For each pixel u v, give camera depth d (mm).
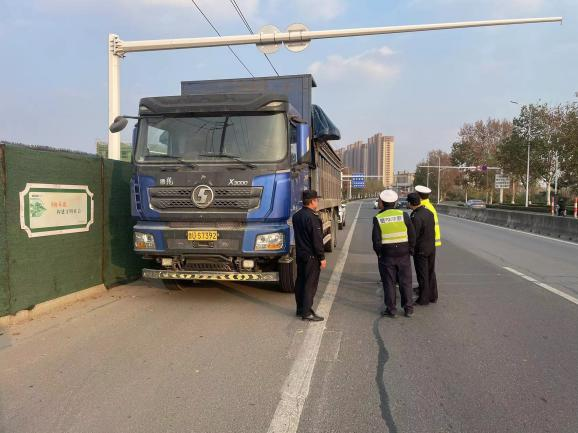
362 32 12023
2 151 5859
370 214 43219
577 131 40156
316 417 3752
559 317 6754
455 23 12234
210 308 7141
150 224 7129
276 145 6953
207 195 6820
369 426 3615
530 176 51156
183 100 7152
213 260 6996
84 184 7523
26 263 6281
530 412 3846
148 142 7195
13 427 3574
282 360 4977
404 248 6812
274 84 9938
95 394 4129
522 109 50094
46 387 4266
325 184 11711
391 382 4434
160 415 3764
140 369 4691
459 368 4789
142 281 9156
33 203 6379
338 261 12312
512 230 24375
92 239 7789
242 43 12062
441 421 3695
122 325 6172
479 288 8844
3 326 5984
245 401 4016
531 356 5141
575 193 49312
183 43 11727
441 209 51688
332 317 6742
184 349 5281
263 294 8125
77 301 7375
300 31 11977
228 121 7066
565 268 11258
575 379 4520
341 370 4727
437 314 6938
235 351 5234
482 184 71688
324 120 10133
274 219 6871
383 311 7023
